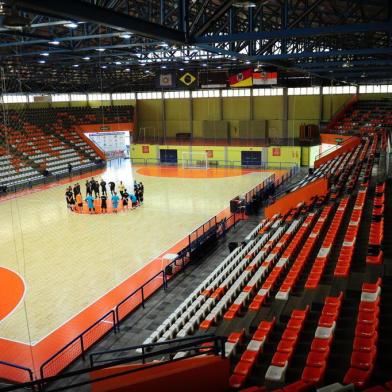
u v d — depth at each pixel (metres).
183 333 11.67
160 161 48.97
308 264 14.38
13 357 12.62
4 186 35.75
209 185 35.97
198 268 18.56
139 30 11.29
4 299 16.34
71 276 18.23
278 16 20.47
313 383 6.59
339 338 8.80
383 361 7.27
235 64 35.91
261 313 11.41
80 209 29.27
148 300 15.68
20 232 24.59
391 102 44.47
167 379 6.78
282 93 47.66
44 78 43.53
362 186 20.55
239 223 24.84
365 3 15.09
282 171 41.72
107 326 13.94
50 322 14.52
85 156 46.84
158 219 26.36
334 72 35.41
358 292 10.77
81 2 9.36
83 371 6.07
